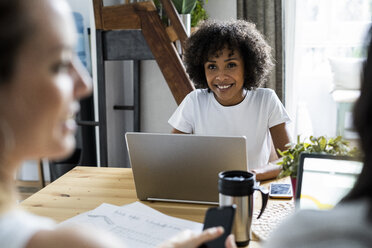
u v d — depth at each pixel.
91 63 3.08
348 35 4.38
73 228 0.49
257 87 1.92
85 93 0.55
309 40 4.47
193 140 1.19
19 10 0.43
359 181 0.46
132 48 2.52
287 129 1.91
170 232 1.01
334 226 0.41
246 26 1.89
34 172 3.21
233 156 1.17
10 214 0.48
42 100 0.46
